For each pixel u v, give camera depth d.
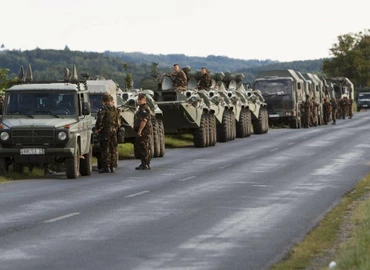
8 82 78.56
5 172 43.62
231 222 27.36
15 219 28.03
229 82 92.44
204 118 71.25
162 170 48.47
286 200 33.56
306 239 23.89
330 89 147.75
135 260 20.80
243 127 86.38
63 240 23.72
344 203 32.59
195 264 20.31
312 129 103.38
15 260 20.75
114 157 48.16
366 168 48.66
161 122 60.50
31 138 42.84
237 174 45.44
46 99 44.44
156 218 28.22
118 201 33.09
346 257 19.50
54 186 39.47
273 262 20.56
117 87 60.31
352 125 116.75
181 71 71.12
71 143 43.06
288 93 108.31
